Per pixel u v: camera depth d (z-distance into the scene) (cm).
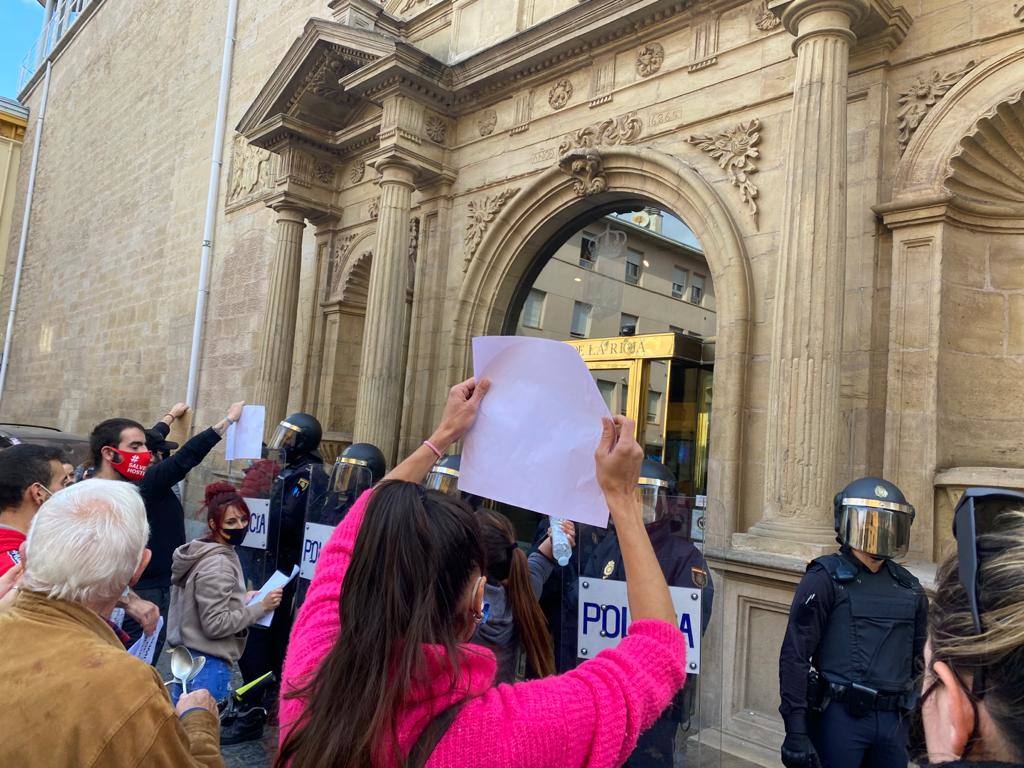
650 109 705
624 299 805
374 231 1005
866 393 530
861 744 297
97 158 2025
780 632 465
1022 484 445
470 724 111
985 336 515
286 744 120
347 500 436
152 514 413
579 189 749
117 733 139
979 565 90
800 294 495
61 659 149
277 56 1316
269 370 1023
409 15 1033
